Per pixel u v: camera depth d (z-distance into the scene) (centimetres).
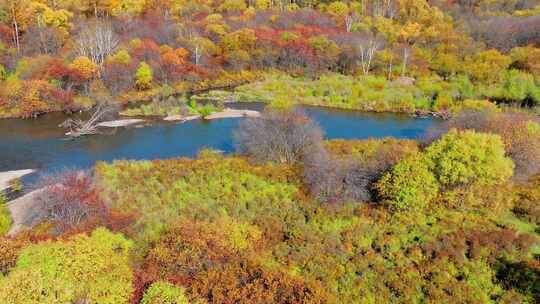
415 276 2502
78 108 6800
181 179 3816
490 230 2842
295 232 2923
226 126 6094
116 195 3528
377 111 7119
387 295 2378
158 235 2789
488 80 7819
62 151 5078
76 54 7962
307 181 3575
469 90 7269
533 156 3650
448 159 3158
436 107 6981
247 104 7419
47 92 6662
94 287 2033
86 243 2289
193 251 2409
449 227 2891
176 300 1964
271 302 2094
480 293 2358
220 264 2392
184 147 5250
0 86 6725
